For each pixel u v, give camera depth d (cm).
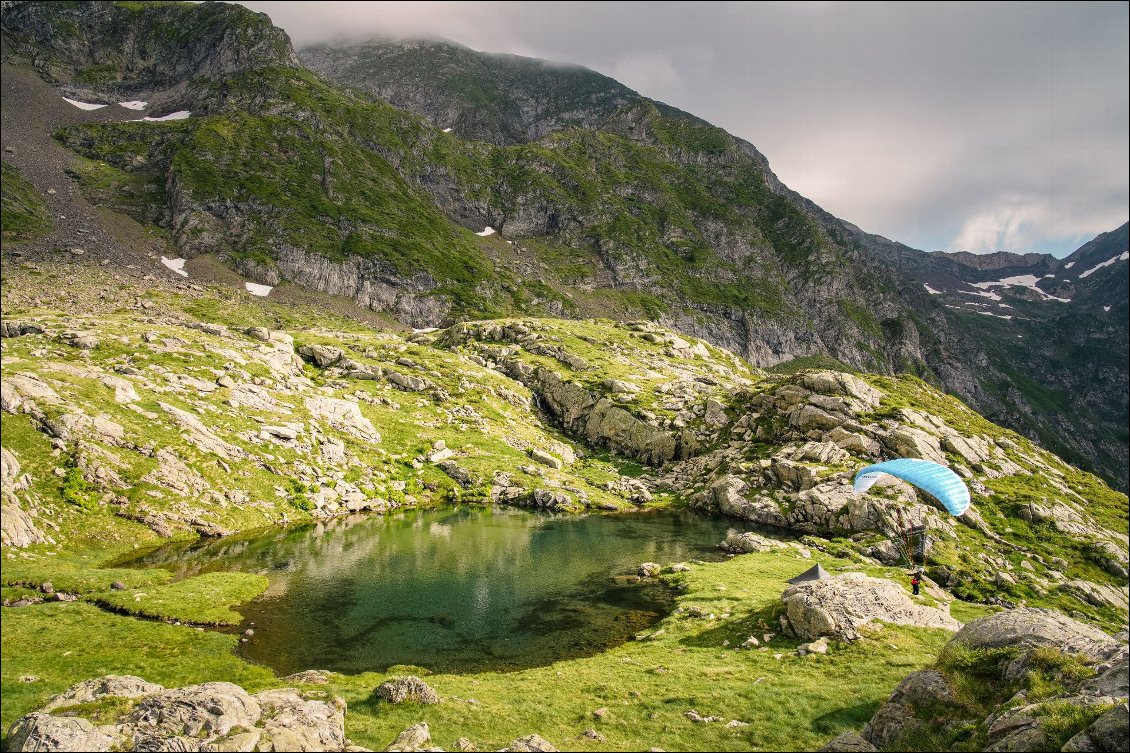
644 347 19738
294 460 9006
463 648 4253
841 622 3528
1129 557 7156
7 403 6769
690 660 3538
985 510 8300
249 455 8512
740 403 13225
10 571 4947
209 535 6856
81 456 6638
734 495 9856
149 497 6781
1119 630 5728
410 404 12912
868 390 11556
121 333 11019
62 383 7675
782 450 10694
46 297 17462
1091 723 1459
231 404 9506
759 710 2570
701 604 4922
